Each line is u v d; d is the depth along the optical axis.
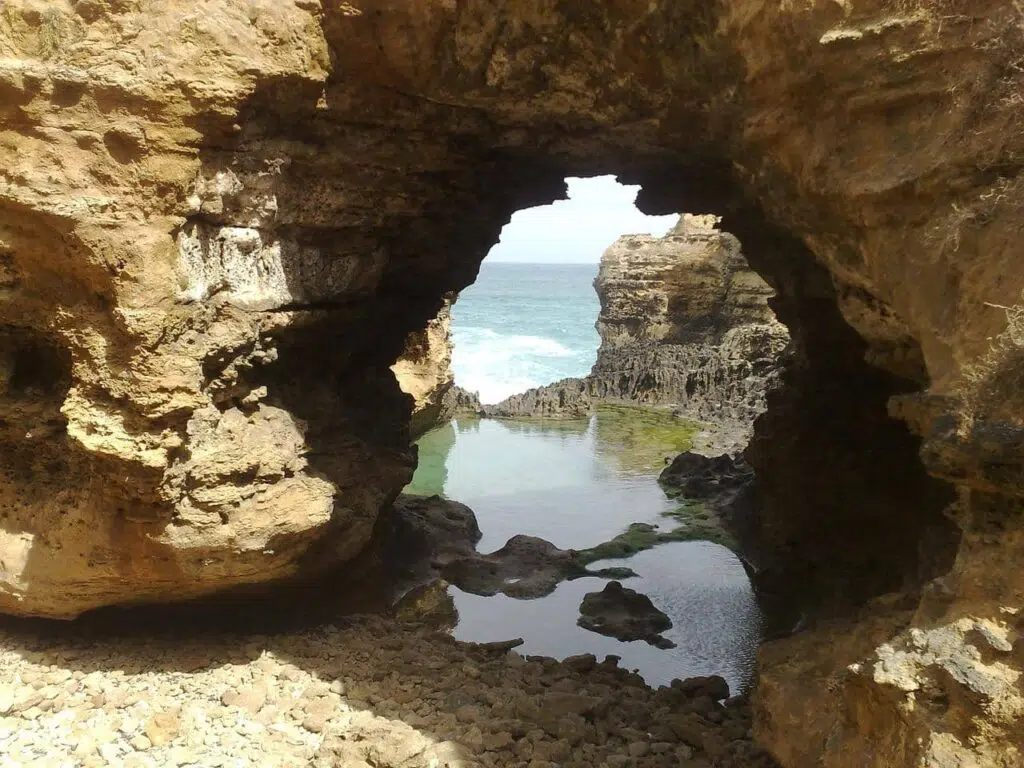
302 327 9.66
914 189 5.50
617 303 37.88
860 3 5.68
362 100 8.77
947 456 4.75
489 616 11.58
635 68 7.78
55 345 8.55
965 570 4.71
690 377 28.95
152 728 7.69
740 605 12.07
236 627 9.99
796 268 11.56
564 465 20.80
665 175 11.31
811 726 6.11
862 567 10.95
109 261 7.43
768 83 6.60
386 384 12.64
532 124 9.48
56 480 9.04
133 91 7.30
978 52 5.17
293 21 7.98
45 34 7.24
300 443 9.52
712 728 8.07
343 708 8.29
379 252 10.34
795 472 12.43
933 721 4.48
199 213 8.10
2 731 7.72
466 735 7.66
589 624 11.25
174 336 7.82
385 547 12.46
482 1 7.78
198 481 8.28
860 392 11.97
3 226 7.61
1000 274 4.80
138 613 9.65
